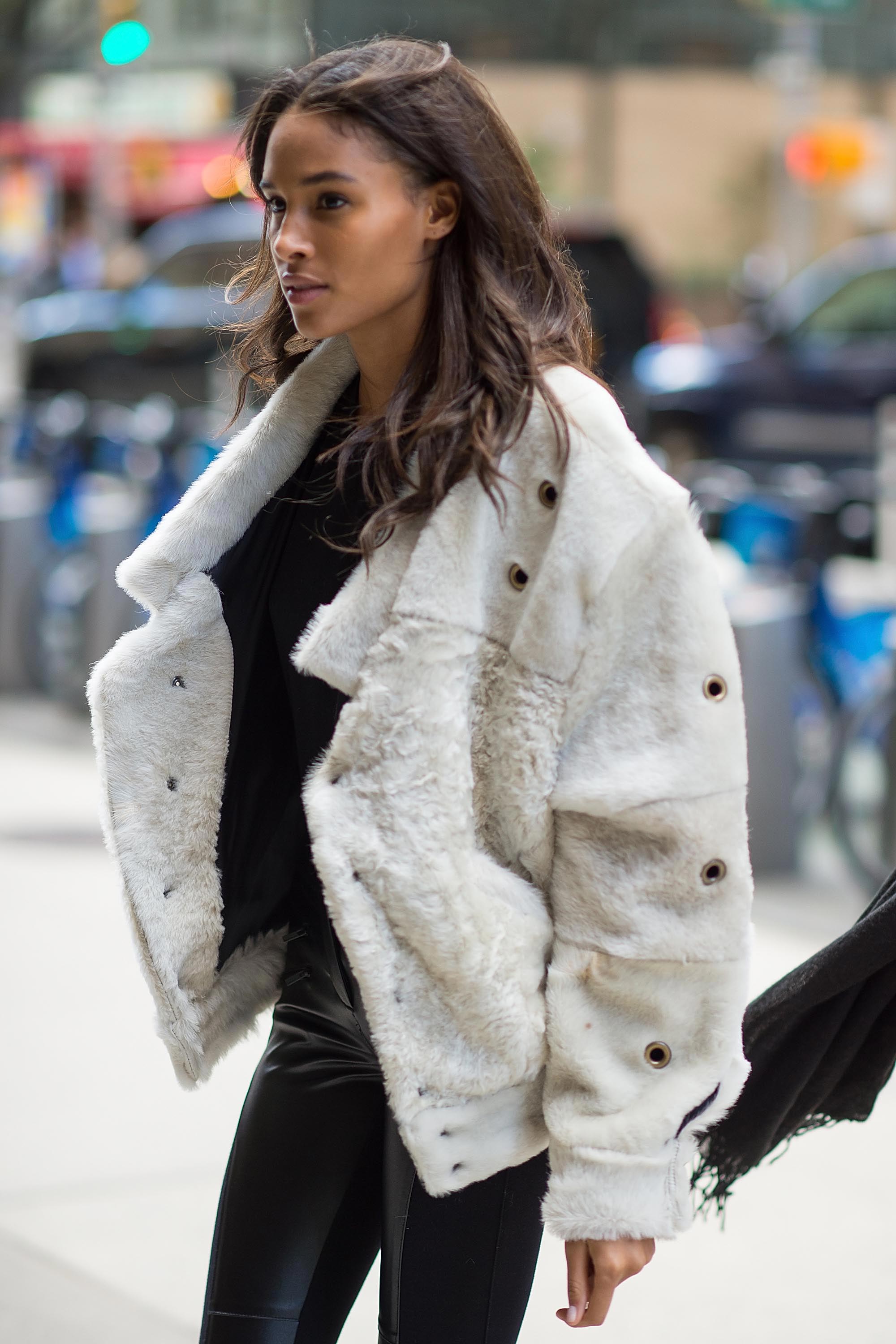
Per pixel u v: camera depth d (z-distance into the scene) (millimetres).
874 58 101625
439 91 4484
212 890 5105
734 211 108250
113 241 72125
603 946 4438
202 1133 10742
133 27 55438
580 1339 8383
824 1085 5383
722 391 38625
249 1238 5098
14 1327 8312
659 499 4301
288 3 84938
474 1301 4793
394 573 4473
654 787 4305
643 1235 4449
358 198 4434
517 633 4402
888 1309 8734
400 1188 4766
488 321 4438
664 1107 4441
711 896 4406
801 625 16766
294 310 4574
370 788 4438
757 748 16500
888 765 15703
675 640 4328
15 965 13680
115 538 22766
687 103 107562
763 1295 8875
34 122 90125
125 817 5035
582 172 107688
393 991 4465
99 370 45750
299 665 4547
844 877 16953
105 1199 9820
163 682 5070
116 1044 12164
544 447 4391
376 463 4547
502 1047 4484
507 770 4453
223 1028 5289
